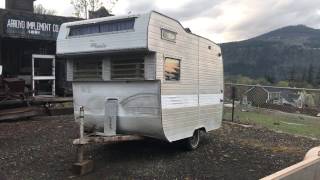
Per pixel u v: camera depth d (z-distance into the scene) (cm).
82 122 784
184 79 935
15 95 1500
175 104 898
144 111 859
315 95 1842
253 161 901
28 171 772
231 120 1530
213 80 1084
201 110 1017
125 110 880
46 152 919
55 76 1970
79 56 920
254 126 1412
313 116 1653
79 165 758
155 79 834
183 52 933
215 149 1010
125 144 1023
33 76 1880
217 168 828
